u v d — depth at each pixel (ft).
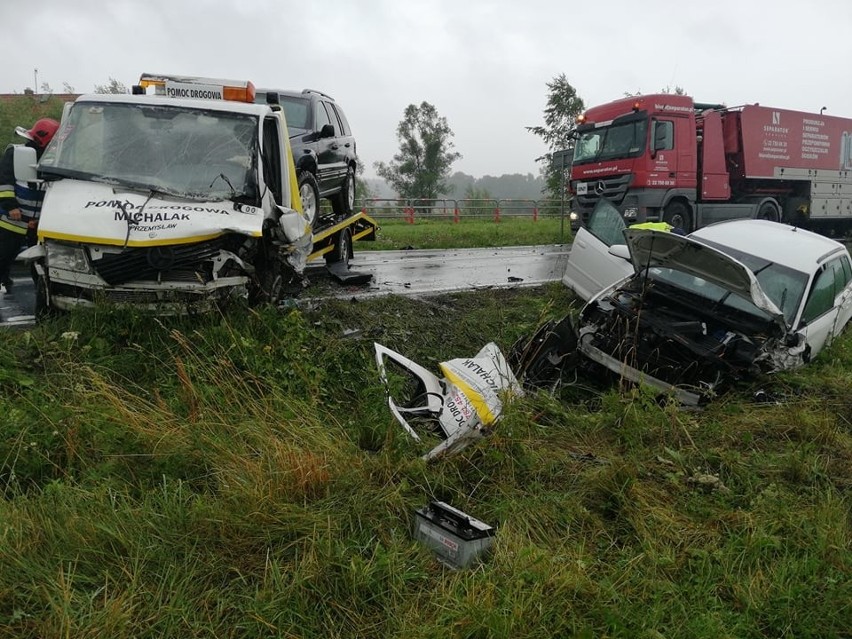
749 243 23.98
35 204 22.29
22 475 11.64
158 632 8.70
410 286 30.83
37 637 8.42
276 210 19.76
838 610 10.50
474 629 9.12
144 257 16.69
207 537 10.41
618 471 13.71
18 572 9.24
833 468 15.46
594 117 51.29
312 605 9.47
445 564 10.83
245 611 9.17
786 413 17.84
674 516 12.74
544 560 10.55
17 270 29.14
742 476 14.64
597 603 9.98
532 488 13.32
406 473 12.82
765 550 11.78
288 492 11.57
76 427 12.62
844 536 12.43
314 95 32.19
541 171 114.42
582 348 21.04
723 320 20.35
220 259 17.62
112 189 18.26
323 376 16.37
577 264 29.22
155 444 12.59
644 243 20.15
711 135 51.16
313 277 31.07
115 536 10.05
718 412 17.93
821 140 59.31
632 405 16.78
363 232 38.78
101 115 20.20
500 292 30.63
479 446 13.93
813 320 21.94
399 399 16.48
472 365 16.39
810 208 59.72
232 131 20.26
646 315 20.45
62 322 17.31
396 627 9.30
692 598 10.50
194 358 15.66
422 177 174.29
